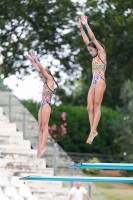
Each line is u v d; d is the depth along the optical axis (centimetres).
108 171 7750
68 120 7894
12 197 5241
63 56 7988
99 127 7981
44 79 4406
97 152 7994
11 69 7969
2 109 6097
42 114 4378
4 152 5703
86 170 7544
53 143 5922
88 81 9281
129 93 7812
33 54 4394
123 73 8031
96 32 7812
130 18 7838
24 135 5997
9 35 7875
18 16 7788
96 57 4084
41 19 7838
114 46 7875
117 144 7981
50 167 5884
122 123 7650
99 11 7806
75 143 7925
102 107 8112
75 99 9500
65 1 7781
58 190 5647
